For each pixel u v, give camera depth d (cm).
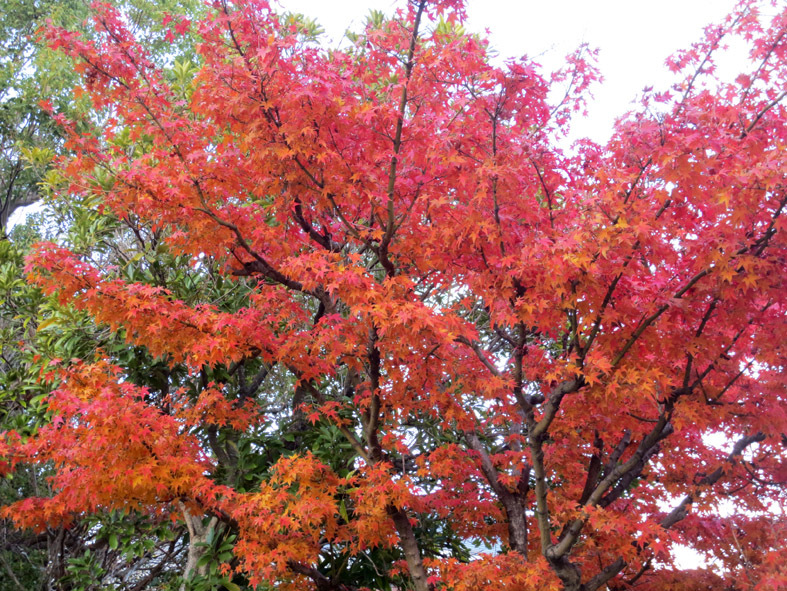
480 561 441
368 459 534
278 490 470
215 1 416
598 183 437
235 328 467
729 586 480
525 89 384
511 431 673
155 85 489
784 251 355
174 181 454
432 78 399
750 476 515
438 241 442
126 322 468
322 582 526
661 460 525
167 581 793
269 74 409
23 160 1097
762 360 380
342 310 714
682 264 397
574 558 536
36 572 825
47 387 661
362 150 441
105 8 462
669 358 407
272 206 490
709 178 340
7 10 1194
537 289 394
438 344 438
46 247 437
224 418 548
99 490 432
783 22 365
